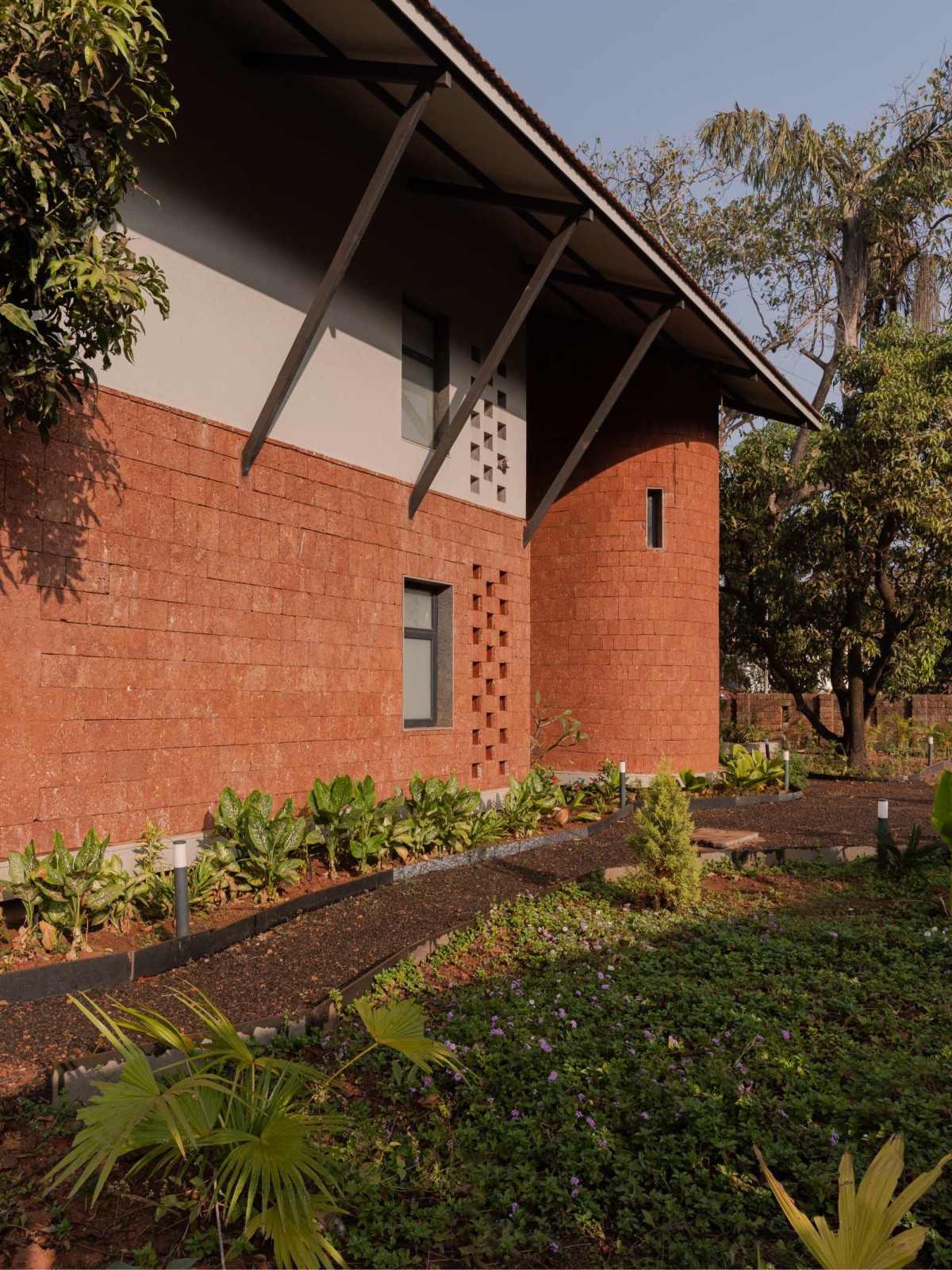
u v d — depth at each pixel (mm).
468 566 12500
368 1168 3793
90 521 7102
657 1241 3414
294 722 9242
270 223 9172
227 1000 5570
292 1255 2889
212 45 8477
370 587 10453
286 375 8609
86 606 7051
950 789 8500
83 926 6438
